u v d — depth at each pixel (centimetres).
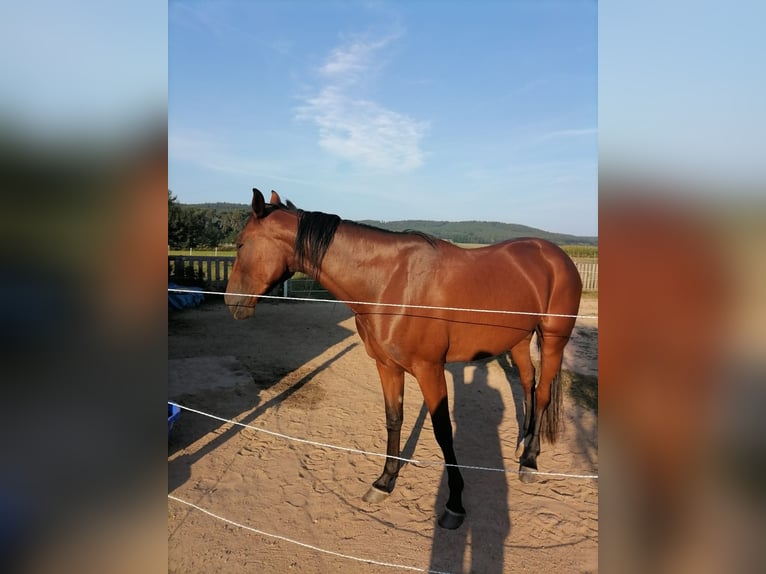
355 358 680
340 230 277
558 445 400
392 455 309
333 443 398
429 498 312
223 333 814
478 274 294
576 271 354
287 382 559
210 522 279
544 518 291
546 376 347
